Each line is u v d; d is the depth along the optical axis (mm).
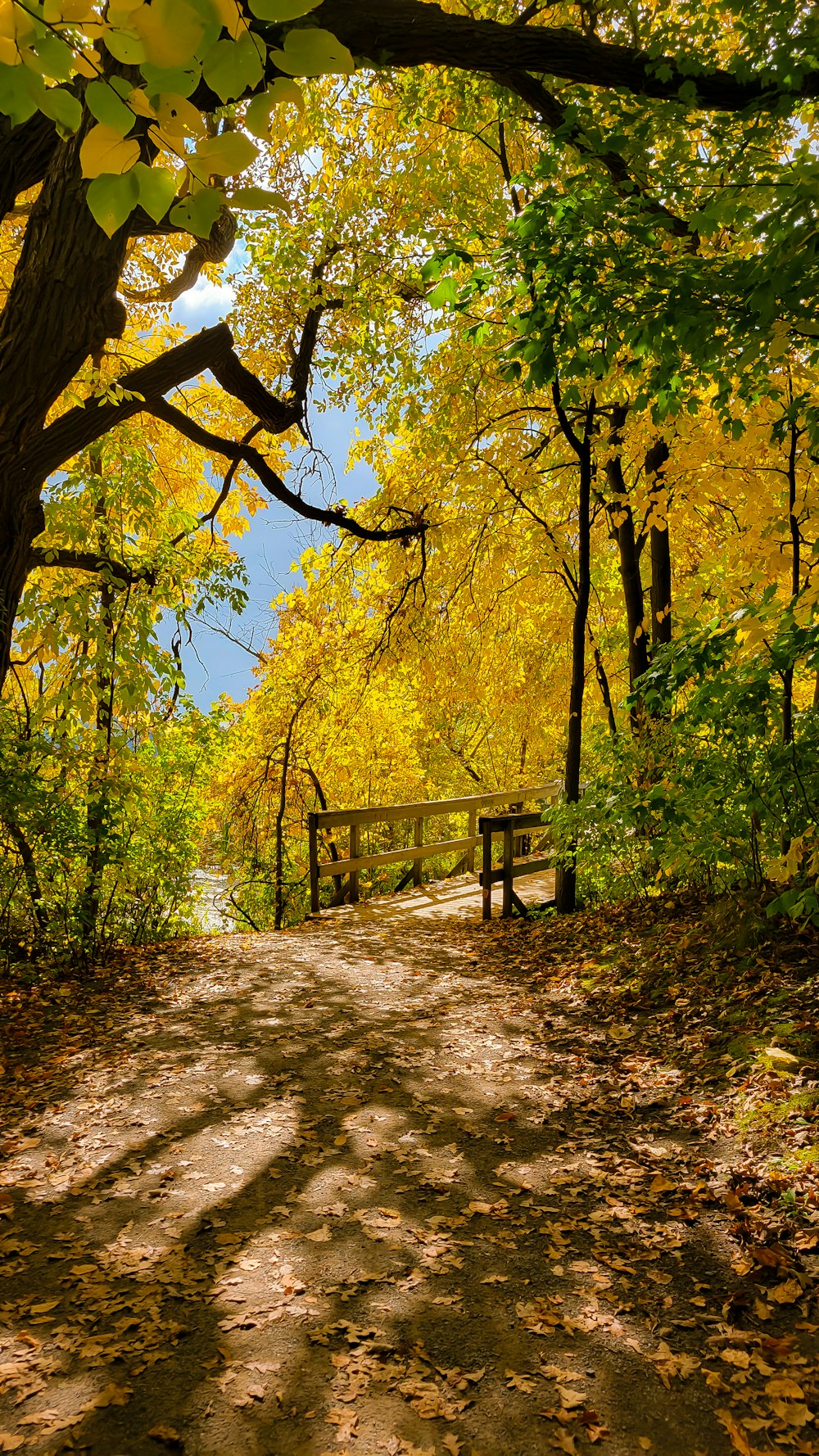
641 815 6070
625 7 7391
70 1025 5980
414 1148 3992
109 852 7793
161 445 11695
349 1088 4727
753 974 5453
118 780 7730
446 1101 4539
